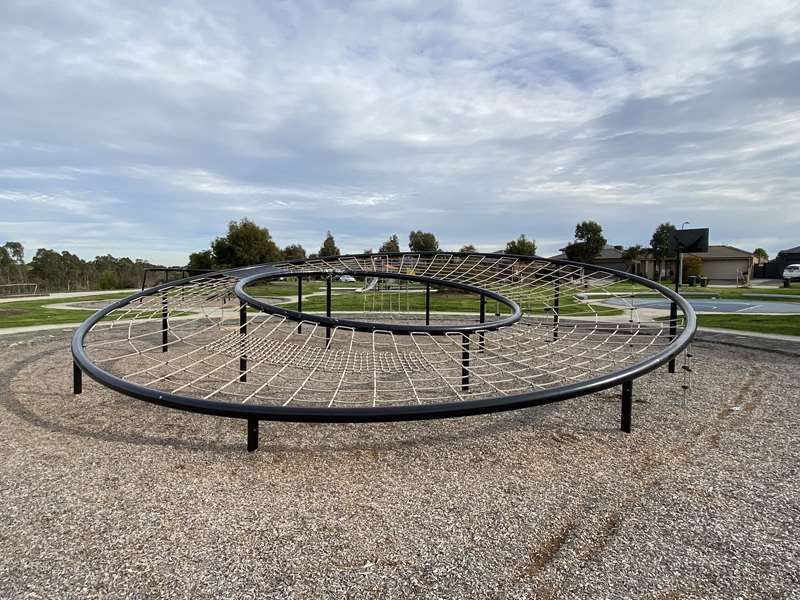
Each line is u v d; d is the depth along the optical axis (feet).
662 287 27.50
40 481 13.32
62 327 44.37
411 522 11.35
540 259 36.09
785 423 18.54
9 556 9.78
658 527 11.14
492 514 11.75
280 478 13.73
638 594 8.76
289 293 94.99
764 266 185.06
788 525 11.20
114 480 13.44
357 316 53.88
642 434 17.54
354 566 9.62
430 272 46.57
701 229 86.79
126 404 20.72
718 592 8.82
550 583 9.09
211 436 16.99
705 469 14.43
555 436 17.35
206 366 27.86
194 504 12.13
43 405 20.51
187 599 8.56
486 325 22.20
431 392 22.38
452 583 9.09
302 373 25.45
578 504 12.26
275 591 8.81
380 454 15.61
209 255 129.08
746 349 33.68
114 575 9.21
